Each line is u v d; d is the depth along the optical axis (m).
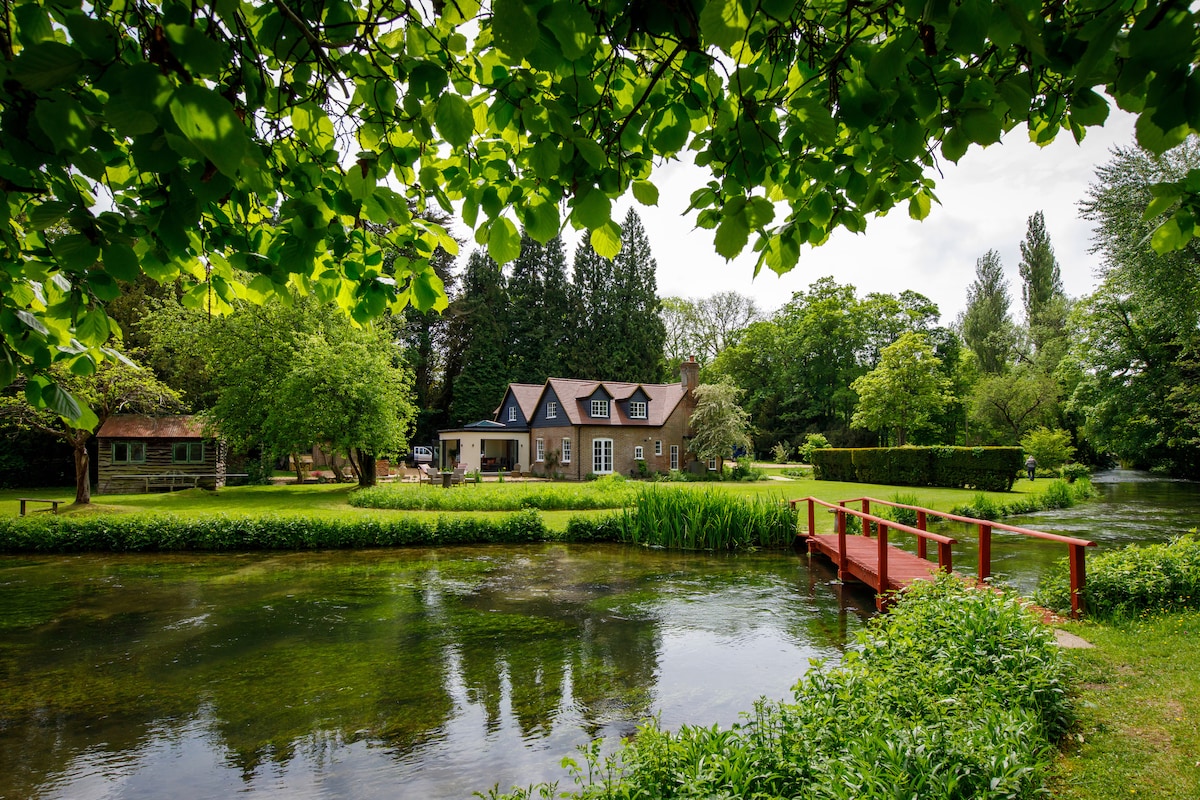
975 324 47.91
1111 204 20.44
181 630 7.68
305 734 4.98
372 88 2.15
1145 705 4.05
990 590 5.05
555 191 2.31
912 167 2.26
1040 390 34.38
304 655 6.77
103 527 12.94
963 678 3.95
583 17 1.44
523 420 36.19
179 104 1.08
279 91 2.14
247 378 21.86
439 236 2.72
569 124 1.80
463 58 2.23
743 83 1.79
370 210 2.37
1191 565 6.70
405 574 10.84
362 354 21.66
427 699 5.61
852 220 2.56
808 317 43.06
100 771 4.48
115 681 6.09
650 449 33.75
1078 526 14.71
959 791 2.63
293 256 2.38
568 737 4.85
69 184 1.83
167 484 24.77
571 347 47.09
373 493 18.45
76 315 2.24
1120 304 24.00
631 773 3.09
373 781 4.29
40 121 1.28
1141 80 1.35
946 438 39.25
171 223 1.71
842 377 42.91
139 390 18.39
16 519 13.29
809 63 2.09
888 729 3.10
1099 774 3.30
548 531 14.12
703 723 5.02
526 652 6.82
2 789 4.26
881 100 1.88
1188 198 2.35
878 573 8.06
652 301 48.47
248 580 10.41
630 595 9.32
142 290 27.91
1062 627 5.77
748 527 13.27
